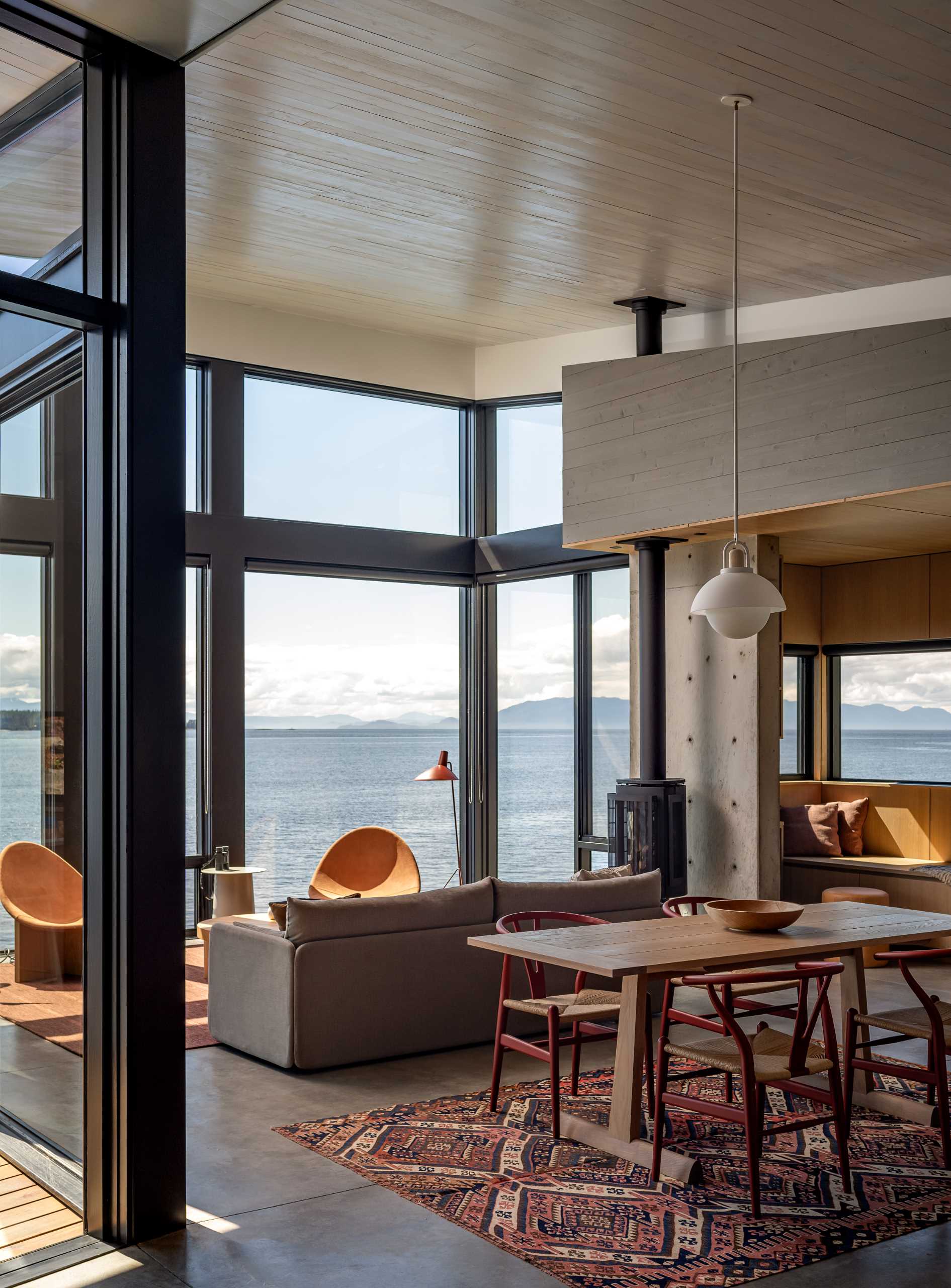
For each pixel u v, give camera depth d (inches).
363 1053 214.2
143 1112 139.9
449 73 203.9
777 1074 149.1
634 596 339.6
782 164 230.2
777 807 315.0
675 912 203.2
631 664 340.5
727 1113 150.3
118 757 140.7
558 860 385.4
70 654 146.5
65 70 142.6
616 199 255.8
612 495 319.3
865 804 355.6
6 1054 155.8
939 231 264.7
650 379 309.4
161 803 142.9
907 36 181.0
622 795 319.6
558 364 386.9
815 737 379.6
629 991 171.8
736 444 215.3
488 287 331.6
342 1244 138.3
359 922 216.1
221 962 229.0
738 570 201.5
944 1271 131.6
